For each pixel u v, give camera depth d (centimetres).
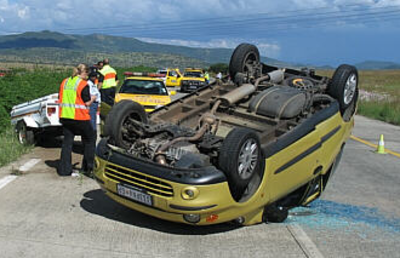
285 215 610
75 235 524
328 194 790
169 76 4259
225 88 775
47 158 927
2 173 793
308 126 621
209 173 485
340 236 575
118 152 539
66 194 687
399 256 522
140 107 607
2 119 1169
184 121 659
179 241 523
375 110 2492
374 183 892
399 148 1355
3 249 475
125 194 523
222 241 529
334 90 726
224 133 609
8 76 1711
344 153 1212
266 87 748
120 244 505
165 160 543
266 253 501
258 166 536
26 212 595
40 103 952
